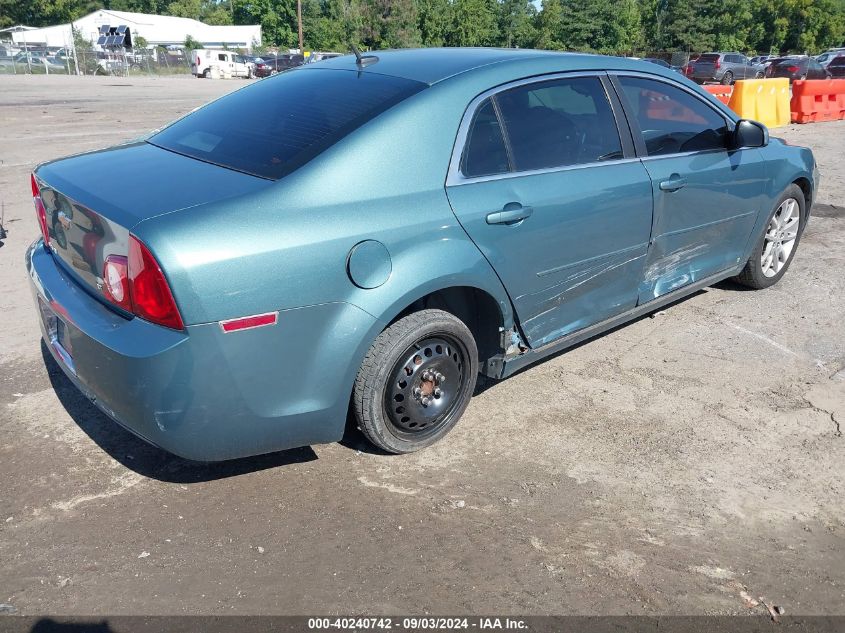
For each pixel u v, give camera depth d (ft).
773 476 10.68
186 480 10.20
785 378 13.62
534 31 199.21
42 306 10.47
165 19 226.58
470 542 9.11
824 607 8.32
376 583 8.40
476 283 10.36
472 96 10.64
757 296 17.67
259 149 9.91
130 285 8.34
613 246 12.44
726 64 109.40
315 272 8.79
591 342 14.98
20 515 9.39
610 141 12.41
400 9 185.26
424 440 10.94
